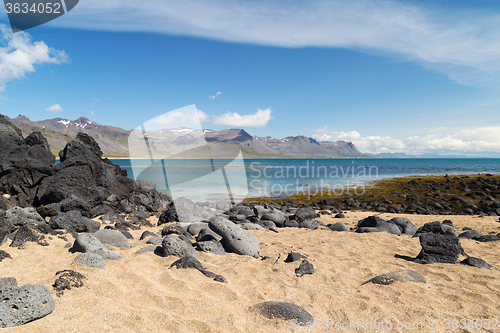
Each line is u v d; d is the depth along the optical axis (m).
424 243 5.96
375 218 8.98
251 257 5.57
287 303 3.40
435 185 23.84
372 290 4.17
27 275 3.84
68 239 5.83
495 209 13.65
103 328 2.76
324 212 13.36
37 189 8.41
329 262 5.48
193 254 5.16
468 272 4.99
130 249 5.52
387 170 51.22
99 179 9.51
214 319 3.07
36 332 2.64
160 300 3.40
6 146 8.25
